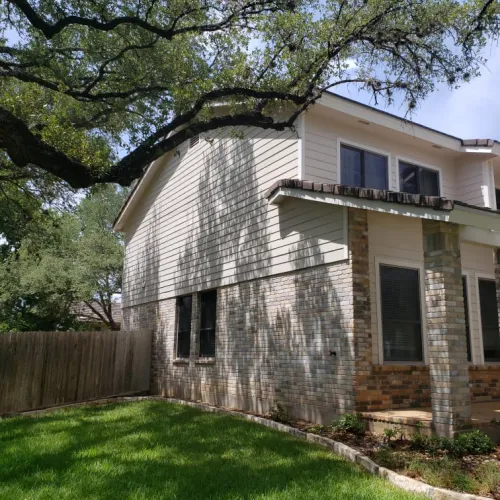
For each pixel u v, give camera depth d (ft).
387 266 28.09
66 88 31.53
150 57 33.78
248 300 34.42
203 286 40.52
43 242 57.77
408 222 29.25
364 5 27.48
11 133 21.12
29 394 36.96
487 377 32.35
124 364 44.75
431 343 21.62
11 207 52.80
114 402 38.09
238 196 37.32
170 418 28.89
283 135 33.06
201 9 29.63
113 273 82.84
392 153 35.63
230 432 24.32
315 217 28.78
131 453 20.16
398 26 27.61
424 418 21.79
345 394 24.95
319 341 27.27
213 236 40.06
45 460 19.02
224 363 36.19
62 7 30.12
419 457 18.51
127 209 56.85
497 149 36.83
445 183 38.50
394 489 15.20
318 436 22.30
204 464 18.35
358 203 24.11
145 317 50.47
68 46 34.55
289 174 31.89
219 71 32.50
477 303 33.63
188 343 42.45
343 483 15.84
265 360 31.73
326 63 28.84
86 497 14.71
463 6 25.75
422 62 28.32
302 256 29.50
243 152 37.37
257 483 15.94
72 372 40.24
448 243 22.03
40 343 38.29
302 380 28.19
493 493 14.55
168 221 48.42
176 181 47.75
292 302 29.91
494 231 24.00
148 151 25.35
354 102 32.24
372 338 26.40
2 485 15.88
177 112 30.81
